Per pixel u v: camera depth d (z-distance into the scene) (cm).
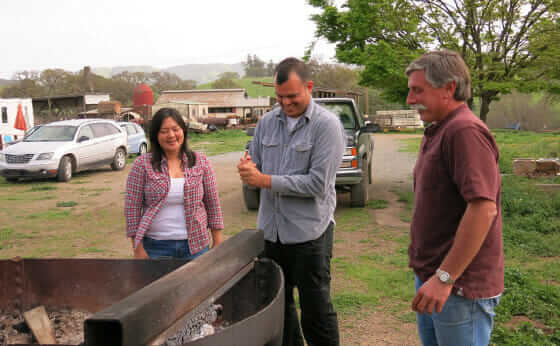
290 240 276
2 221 807
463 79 194
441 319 199
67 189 1165
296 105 266
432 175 199
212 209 329
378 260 544
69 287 235
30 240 685
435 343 228
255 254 229
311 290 282
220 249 202
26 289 237
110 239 688
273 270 229
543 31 903
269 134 289
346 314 403
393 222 730
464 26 940
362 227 702
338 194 976
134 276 230
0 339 210
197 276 170
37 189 1157
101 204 962
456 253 181
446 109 198
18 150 1263
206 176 320
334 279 486
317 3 987
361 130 820
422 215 205
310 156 271
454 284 192
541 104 5034
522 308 395
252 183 263
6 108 2862
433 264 202
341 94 3641
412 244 216
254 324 173
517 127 5122
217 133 3562
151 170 305
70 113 3959
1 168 1258
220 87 11025
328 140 266
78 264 234
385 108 6084
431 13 940
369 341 356
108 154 1485
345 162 788
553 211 729
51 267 235
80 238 695
